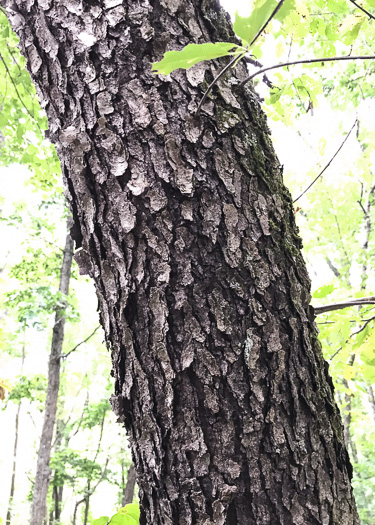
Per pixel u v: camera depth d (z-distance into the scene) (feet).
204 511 2.54
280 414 2.62
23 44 3.12
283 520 2.52
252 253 2.75
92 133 2.82
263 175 2.93
